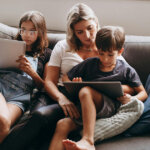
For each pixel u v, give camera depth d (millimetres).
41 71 1591
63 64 1453
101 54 1219
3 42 1367
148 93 1311
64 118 1154
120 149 1014
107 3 1854
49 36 1686
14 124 1307
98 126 1096
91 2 1862
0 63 1395
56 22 1917
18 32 1601
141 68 1499
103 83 1062
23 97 1370
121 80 1281
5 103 1244
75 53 1447
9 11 1930
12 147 1076
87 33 1335
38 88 1528
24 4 1910
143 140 1074
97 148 1036
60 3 1880
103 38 1191
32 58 1588
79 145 984
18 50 1383
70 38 1414
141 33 1896
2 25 1633
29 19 1555
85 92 1089
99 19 1887
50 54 1629
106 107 1139
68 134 1129
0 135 1122
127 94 1178
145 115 1150
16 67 1430
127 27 1890
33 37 1567
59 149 1056
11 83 1389
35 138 1078
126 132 1137
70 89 1187
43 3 1893
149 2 1833
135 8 1849
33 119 1066
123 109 1171
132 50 1531
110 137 1110
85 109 1063
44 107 1142
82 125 1134
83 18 1309
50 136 1167
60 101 1227
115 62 1263
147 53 1515
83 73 1312
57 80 1460
